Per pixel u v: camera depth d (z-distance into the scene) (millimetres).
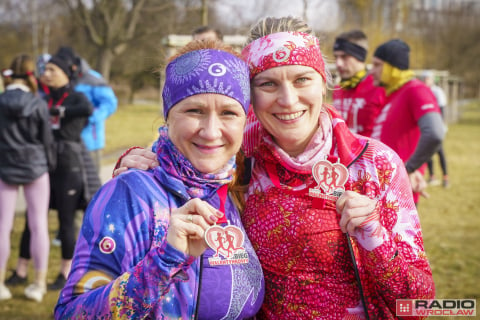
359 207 1492
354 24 13633
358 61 3777
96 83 5418
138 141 15133
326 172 1572
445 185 9227
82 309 1354
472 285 4332
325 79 1713
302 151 1713
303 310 1612
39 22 30266
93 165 4465
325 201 1611
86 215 1482
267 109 1618
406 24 18062
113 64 29828
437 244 5734
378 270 1517
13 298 4207
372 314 1604
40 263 4207
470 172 11055
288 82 1589
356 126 3740
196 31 3949
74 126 4281
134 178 1497
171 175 1514
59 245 5512
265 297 1668
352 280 1628
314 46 1632
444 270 4816
